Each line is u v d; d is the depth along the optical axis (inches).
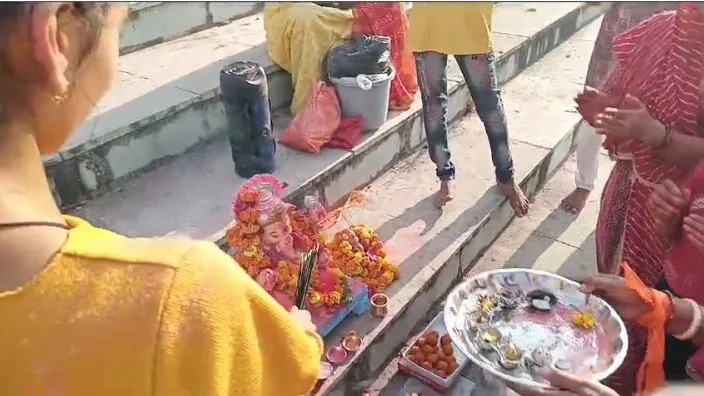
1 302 21.5
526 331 80.4
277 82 131.0
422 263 105.9
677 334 64.0
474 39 107.0
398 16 131.3
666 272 69.6
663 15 73.5
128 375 21.8
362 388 92.5
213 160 113.0
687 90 69.7
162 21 134.0
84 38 23.6
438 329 100.0
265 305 25.2
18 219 22.2
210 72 122.3
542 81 172.9
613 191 85.1
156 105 108.0
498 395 90.3
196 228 96.4
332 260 94.0
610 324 79.6
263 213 82.1
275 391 26.5
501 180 122.6
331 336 91.8
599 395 55.5
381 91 122.6
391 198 123.2
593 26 209.8
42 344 21.7
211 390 22.4
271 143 108.7
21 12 21.0
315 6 126.5
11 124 23.0
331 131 119.1
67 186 97.6
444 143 118.5
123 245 23.5
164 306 22.0
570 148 152.6
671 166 74.3
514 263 120.1
